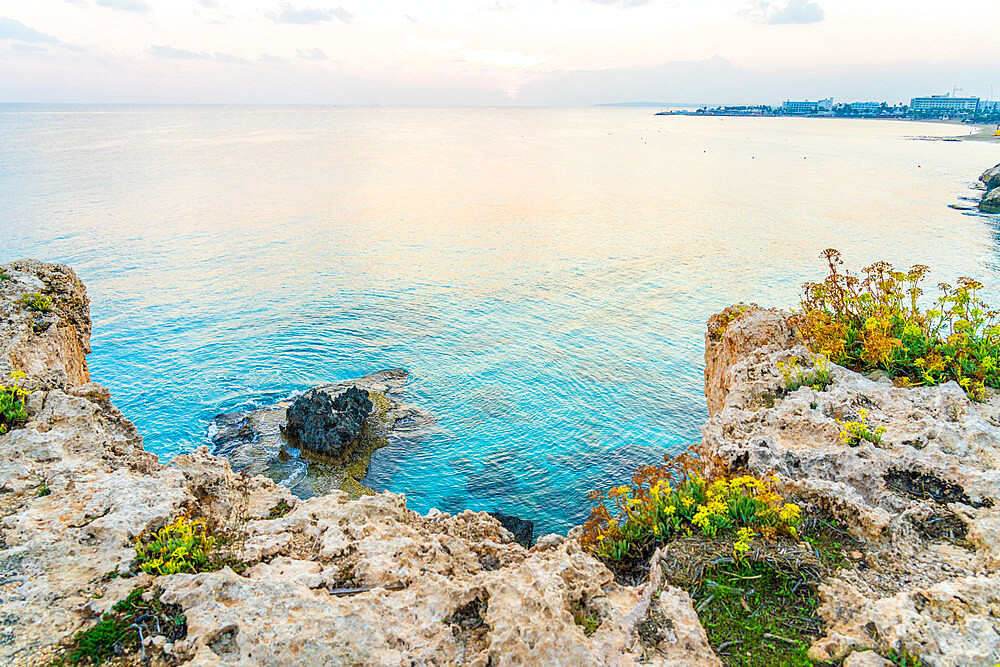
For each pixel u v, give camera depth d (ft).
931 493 24.52
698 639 18.39
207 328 129.39
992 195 278.05
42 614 18.54
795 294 156.35
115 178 325.21
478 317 141.18
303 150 547.49
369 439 89.10
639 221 251.60
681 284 165.99
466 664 17.67
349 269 177.78
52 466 26.50
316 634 18.19
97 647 17.53
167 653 17.34
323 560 22.77
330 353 119.34
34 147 489.67
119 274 162.20
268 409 96.22
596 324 138.00
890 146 654.12
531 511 77.25
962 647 16.93
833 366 35.09
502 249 204.64
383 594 20.53
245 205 266.98
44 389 33.30
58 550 21.30
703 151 608.60
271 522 25.38
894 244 205.46
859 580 20.49
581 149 631.15
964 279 38.01
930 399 30.66
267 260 183.62
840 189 338.75
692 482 26.16
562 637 17.28
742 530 22.38
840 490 24.06
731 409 33.04
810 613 19.47
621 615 19.66
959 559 21.02
